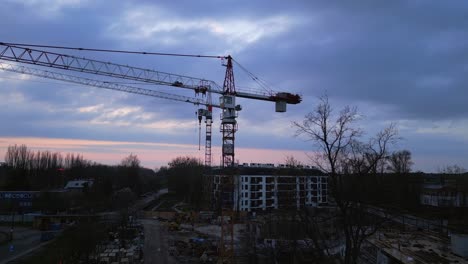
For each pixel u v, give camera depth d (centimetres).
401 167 9469
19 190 12650
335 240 3806
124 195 12506
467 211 9375
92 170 19838
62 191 12294
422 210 9638
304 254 4234
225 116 8294
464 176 11125
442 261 5369
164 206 14225
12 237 7706
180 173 17562
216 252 6381
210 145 12800
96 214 9456
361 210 2484
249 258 5578
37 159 16275
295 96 9312
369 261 5828
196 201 14375
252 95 8875
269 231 6209
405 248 6050
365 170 2502
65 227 8125
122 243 7231
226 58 8662
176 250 6725
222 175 8044
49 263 5541
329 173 2498
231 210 7769
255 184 11325
